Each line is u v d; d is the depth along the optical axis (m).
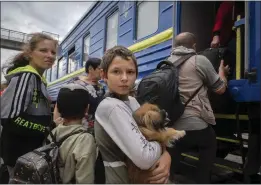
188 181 2.54
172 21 2.92
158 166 1.13
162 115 1.20
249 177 2.14
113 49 1.22
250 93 2.06
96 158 1.24
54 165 1.19
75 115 1.34
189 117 2.09
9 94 1.48
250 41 2.11
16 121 1.47
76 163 1.19
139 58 3.48
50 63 1.72
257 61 2.05
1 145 1.58
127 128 1.07
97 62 2.50
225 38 2.98
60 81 7.93
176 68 2.09
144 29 3.48
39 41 1.68
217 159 2.53
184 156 2.96
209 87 2.16
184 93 2.13
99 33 4.96
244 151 2.34
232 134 2.79
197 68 2.09
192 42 2.30
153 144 1.12
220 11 2.98
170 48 2.88
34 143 1.57
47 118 1.62
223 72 2.30
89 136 1.26
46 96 1.64
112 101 1.15
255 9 2.10
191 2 3.12
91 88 2.37
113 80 1.19
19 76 1.53
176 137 1.19
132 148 1.04
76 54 6.55
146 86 2.00
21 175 1.16
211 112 2.13
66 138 1.27
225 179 2.56
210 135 2.14
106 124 1.12
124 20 3.96
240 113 2.49
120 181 1.14
